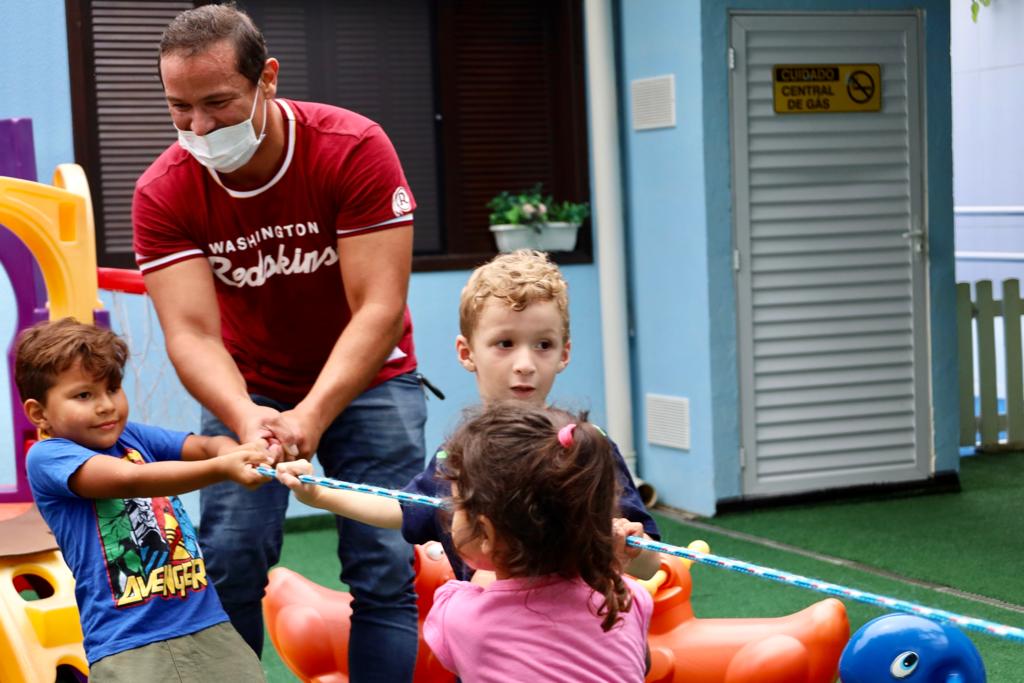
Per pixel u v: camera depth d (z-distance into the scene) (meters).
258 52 2.96
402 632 3.24
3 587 3.49
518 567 2.11
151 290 3.15
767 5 6.54
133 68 6.41
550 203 6.99
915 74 6.80
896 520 6.30
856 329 6.79
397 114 6.89
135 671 2.78
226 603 3.21
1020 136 9.45
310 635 3.60
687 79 6.54
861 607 4.93
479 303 2.73
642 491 6.94
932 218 6.86
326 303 3.22
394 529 2.91
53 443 2.88
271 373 3.30
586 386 7.10
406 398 3.34
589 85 7.02
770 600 5.06
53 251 3.92
